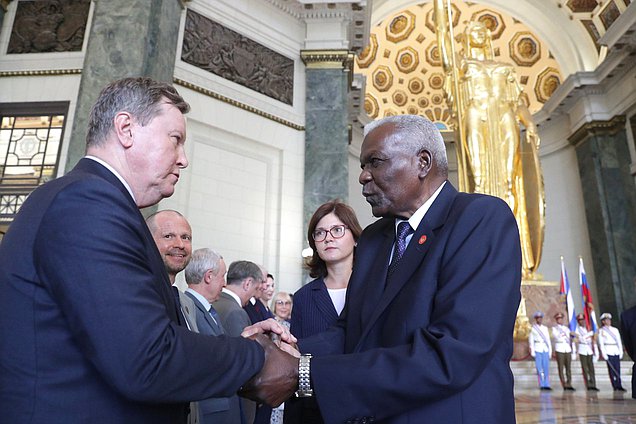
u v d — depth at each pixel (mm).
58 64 8461
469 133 11461
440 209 1519
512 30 19031
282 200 10336
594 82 15859
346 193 10500
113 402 1099
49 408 1047
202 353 1138
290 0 11086
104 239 1064
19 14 8820
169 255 2814
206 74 9609
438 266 1399
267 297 5512
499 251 1325
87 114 7391
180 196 8875
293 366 1304
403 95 19938
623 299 14422
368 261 1724
